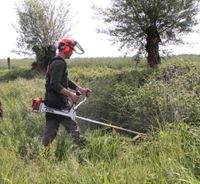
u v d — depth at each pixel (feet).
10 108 35.63
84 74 51.47
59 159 21.07
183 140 19.25
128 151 20.79
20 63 142.00
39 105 24.56
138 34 61.57
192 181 14.97
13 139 24.12
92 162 19.56
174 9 60.03
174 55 61.98
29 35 108.17
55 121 24.61
